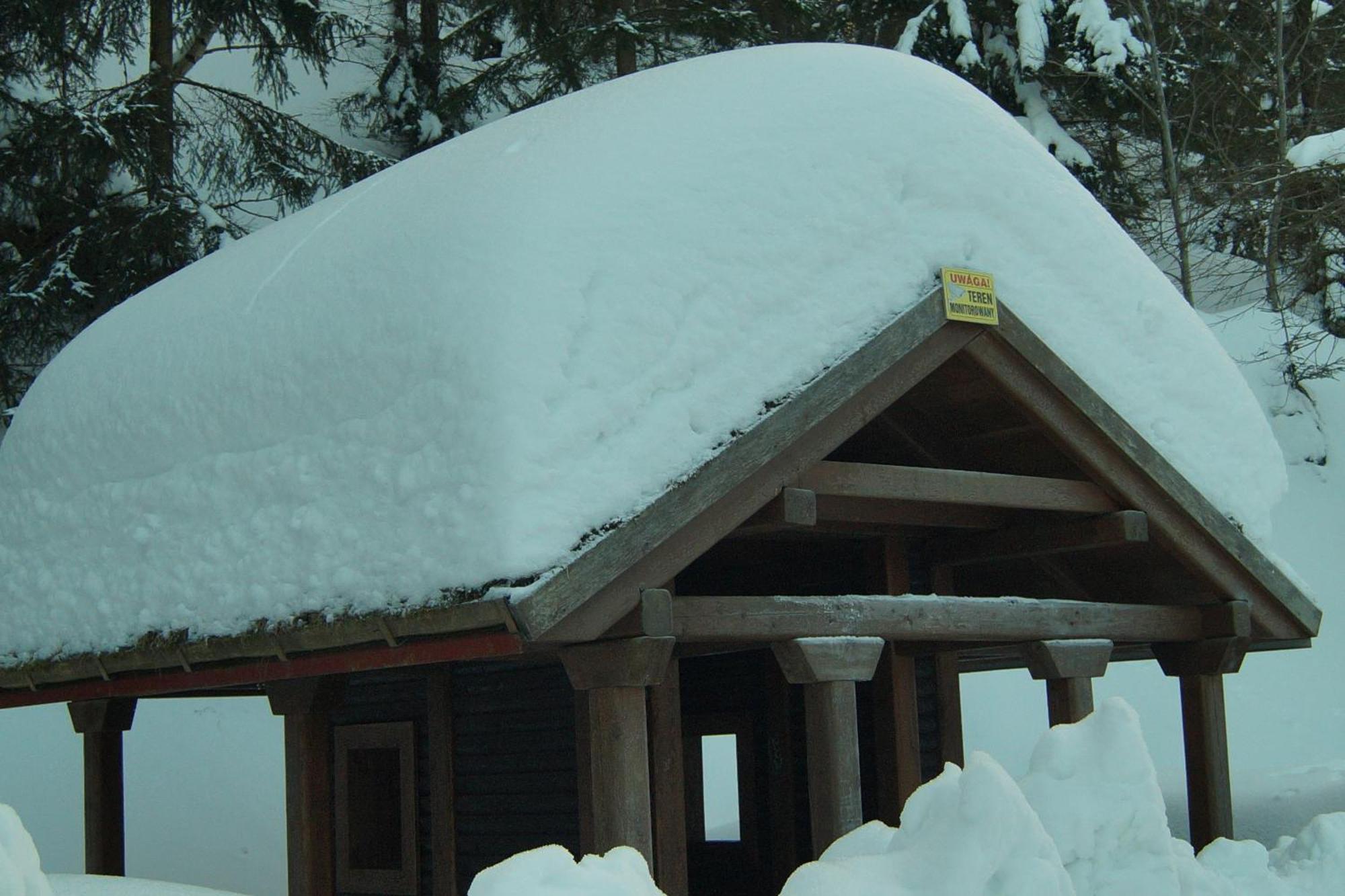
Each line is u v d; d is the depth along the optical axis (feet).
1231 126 71.20
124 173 58.80
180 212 53.57
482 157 23.39
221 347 25.35
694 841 38.37
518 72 71.31
